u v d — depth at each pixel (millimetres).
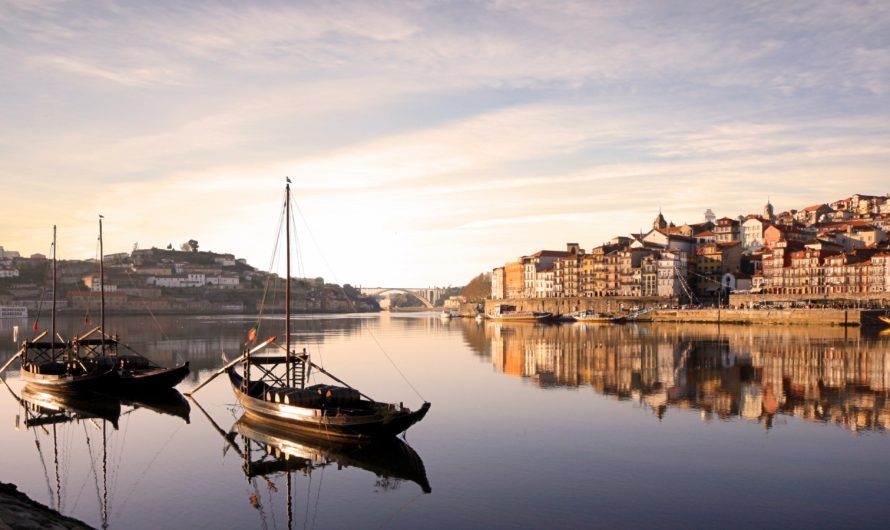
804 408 57406
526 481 38875
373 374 82062
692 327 169000
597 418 54094
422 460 43250
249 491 38656
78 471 42781
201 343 134250
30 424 55688
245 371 57188
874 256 186250
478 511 34656
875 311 159375
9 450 47688
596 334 150500
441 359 99562
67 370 71312
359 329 197375
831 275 195375
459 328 196875
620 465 41438
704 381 72562
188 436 51000
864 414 54844
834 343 115938
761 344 115375
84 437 51062
